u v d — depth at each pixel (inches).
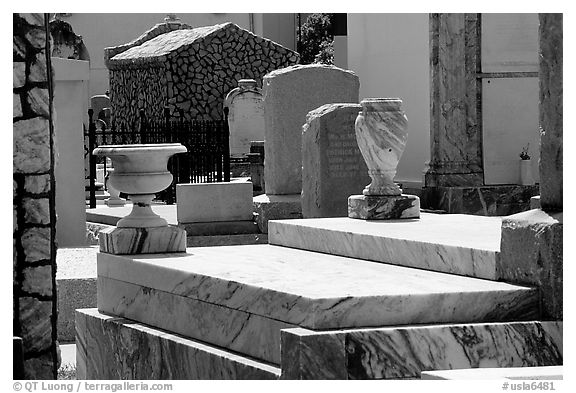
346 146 669.9
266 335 338.0
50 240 367.9
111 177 442.9
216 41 1400.1
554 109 340.5
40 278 367.6
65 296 497.4
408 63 911.0
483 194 812.0
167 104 1368.1
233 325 354.3
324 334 310.0
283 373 315.3
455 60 831.7
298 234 460.8
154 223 440.1
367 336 313.4
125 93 1486.2
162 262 406.6
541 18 343.0
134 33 1734.7
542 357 327.3
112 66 1494.8
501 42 842.2
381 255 410.9
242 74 1416.1
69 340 499.8
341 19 1414.9
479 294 332.8
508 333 326.0
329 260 417.1
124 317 420.5
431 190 826.8
